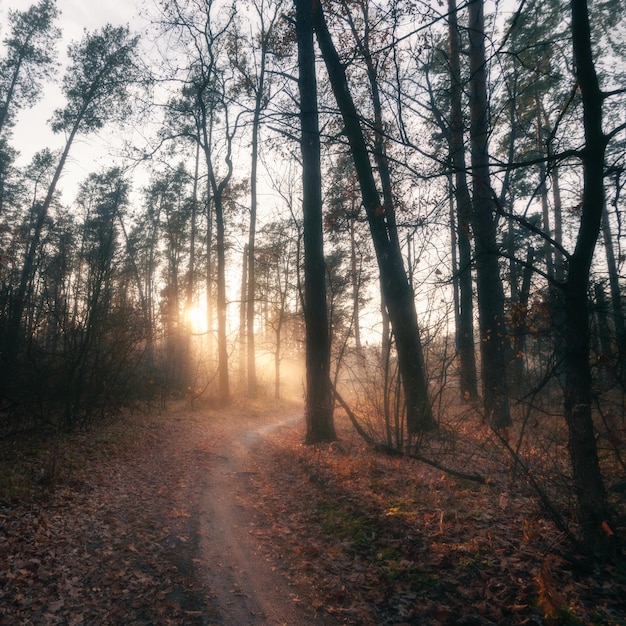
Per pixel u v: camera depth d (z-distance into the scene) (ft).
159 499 26.37
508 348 35.35
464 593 13.98
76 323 41.93
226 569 17.54
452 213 20.39
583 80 14.35
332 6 22.29
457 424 29.07
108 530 21.02
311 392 38.83
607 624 11.84
